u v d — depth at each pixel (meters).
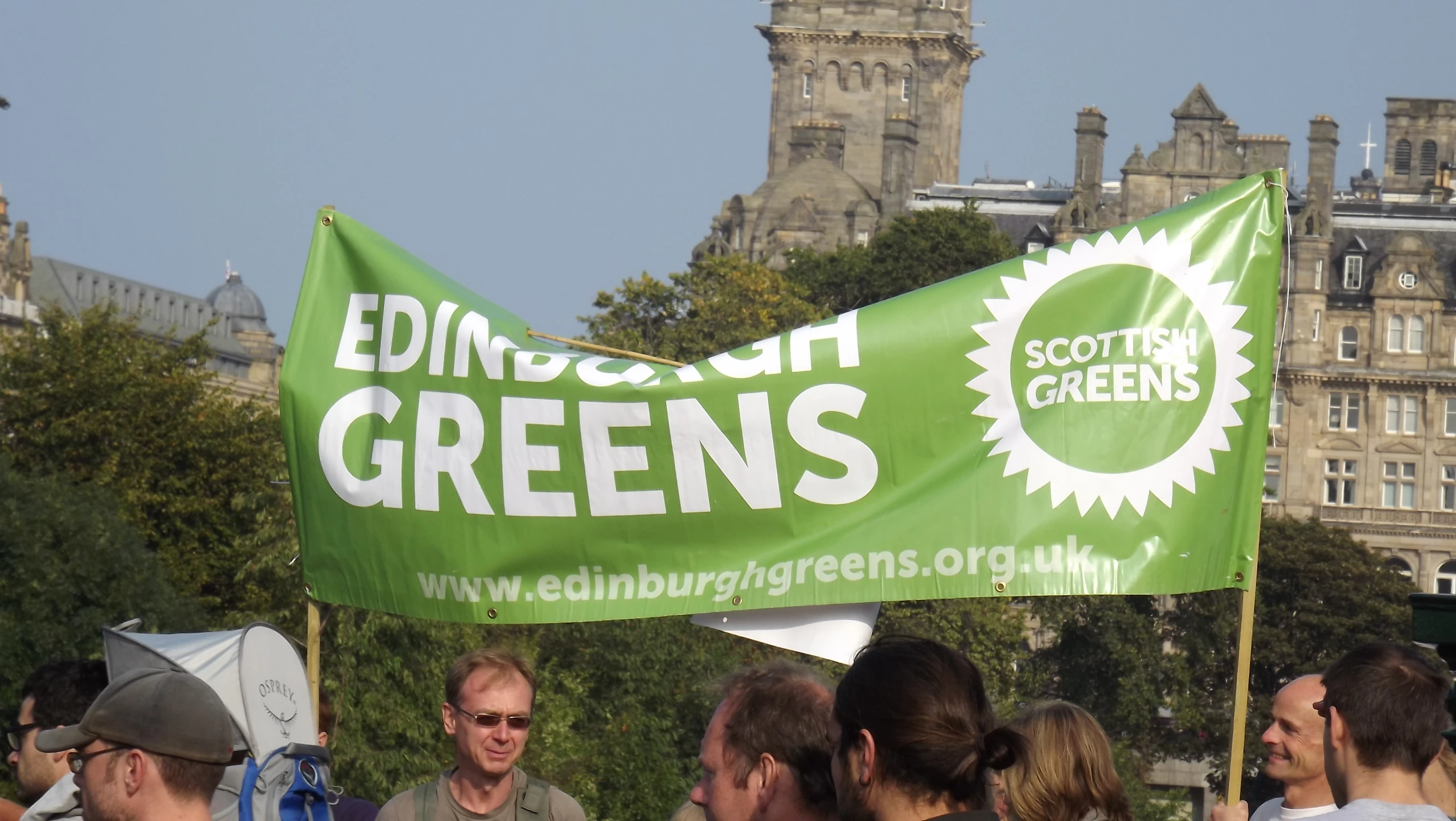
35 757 15.22
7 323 182.88
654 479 18.48
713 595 18.36
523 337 19.06
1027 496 18.31
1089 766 14.23
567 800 16.53
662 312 164.00
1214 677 134.12
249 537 76.25
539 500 18.66
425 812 16.19
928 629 109.94
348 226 19.38
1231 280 18.50
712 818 12.67
